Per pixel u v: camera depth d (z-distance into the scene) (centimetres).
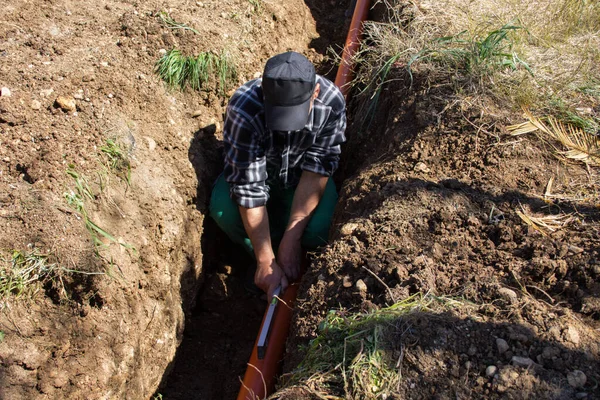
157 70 302
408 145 280
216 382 277
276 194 304
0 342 198
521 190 243
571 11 351
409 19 352
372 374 184
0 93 250
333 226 276
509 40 326
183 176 287
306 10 438
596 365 175
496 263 212
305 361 205
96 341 219
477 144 266
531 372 175
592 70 307
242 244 302
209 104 317
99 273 221
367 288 215
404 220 236
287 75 222
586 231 216
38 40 292
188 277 284
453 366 181
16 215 218
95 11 323
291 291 259
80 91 269
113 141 260
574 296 195
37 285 212
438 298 200
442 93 294
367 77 342
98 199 240
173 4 337
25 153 237
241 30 347
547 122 274
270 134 255
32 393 200
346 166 339
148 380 247
